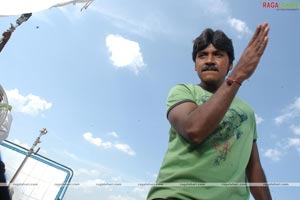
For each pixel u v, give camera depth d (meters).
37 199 5.59
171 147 1.87
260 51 1.63
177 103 1.81
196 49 2.08
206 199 1.63
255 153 2.18
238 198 1.79
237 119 1.94
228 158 1.77
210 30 2.08
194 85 2.04
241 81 1.60
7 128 2.53
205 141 1.77
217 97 1.58
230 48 2.05
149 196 1.78
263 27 1.68
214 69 1.99
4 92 2.55
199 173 1.70
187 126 1.61
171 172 1.76
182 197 1.64
